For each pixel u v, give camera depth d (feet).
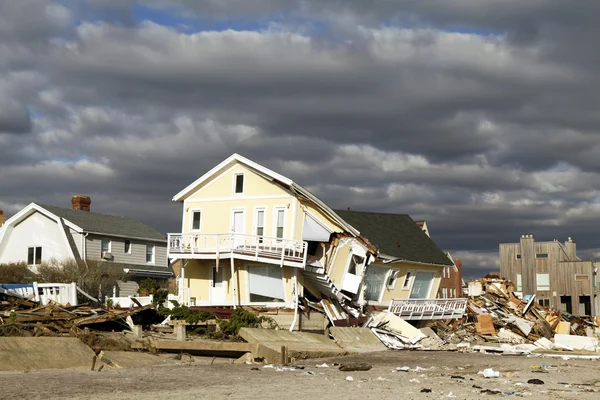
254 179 145.89
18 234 193.47
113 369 85.20
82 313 112.47
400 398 68.18
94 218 201.77
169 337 112.98
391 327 147.13
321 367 96.89
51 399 61.93
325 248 146.82
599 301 278.67
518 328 170.30
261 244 140.77
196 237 149.38
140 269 199.62
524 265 287.28
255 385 75.05
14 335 92.27
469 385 80.79
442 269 188.24
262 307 138.51
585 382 88.33
